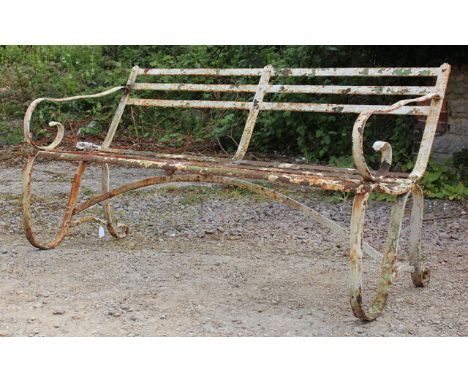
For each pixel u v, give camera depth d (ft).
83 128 28.09
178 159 14.82
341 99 24.36
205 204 20.35
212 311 12.50
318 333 11.55
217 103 15.60
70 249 16.17
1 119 30.17
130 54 33.91
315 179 11.62
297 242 16.89
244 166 13.83
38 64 33.96
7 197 21.01
